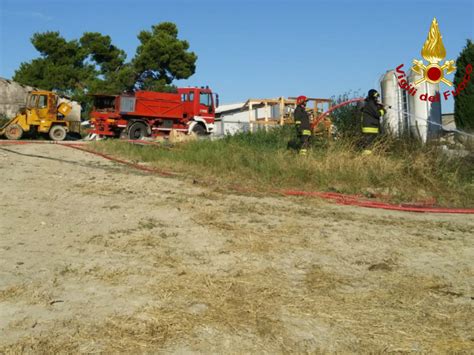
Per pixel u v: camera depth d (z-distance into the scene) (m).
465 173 9.31
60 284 3.83
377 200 8.27
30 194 7.59
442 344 2.97
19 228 5.54
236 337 3.00
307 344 2.95
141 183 9.12
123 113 23.36
